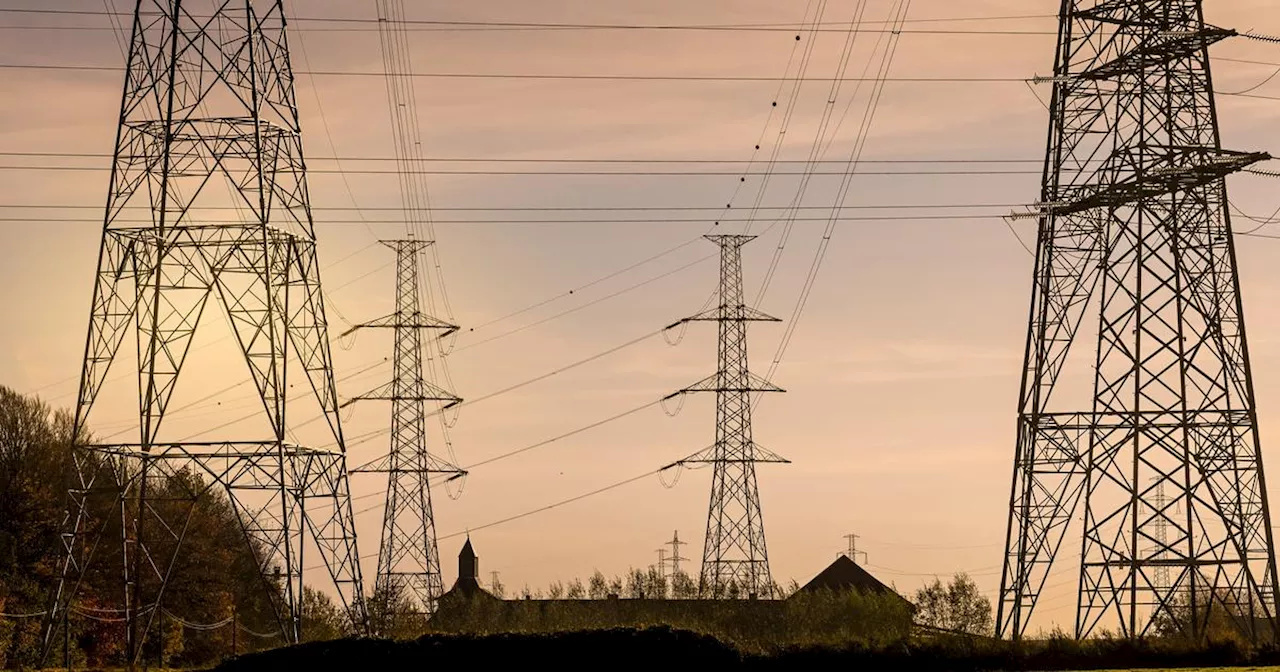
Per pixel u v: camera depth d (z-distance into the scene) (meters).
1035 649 87.75
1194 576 90.06
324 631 106.38
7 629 98.50
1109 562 91.62
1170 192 91.62
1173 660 86.56
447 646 84.62
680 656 85.06
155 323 81.06
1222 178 91.38
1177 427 91.19
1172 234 92.12
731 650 86.56
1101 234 94.62
